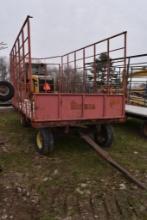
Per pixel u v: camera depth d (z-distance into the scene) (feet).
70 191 14.10
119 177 15.81
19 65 24.03
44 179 15.53
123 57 23.77
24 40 20.02
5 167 17.24
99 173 16.38
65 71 36.47
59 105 18.47
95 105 19.81
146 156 20.03
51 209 12.46
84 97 19.29
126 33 21.66
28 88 20.02
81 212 12.19
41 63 37.52
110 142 21.49
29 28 17.35
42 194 13.82
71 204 12.85
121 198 13.38
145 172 16.87
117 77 28.50
